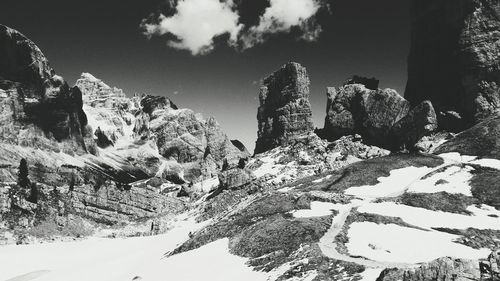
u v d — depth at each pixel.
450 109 145.50
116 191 158.12
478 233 70.19
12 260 103.69
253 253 72.75
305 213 84.62
